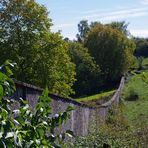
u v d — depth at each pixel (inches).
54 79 1727.4
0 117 159.6
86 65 2731.3
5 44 1705.2
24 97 403.9
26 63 1704.0
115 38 3026.6
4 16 1711.4
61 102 563.5
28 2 1734.7
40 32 1733.5
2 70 167.2
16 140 153.9
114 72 2947.8
